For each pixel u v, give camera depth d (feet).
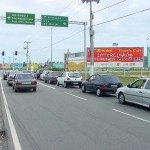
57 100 64.44
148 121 39.34
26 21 132.05
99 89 72.64
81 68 183.83
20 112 47.24
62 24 134.92
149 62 141.79
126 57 153.48
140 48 152.97
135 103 53.78
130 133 32.07
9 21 130.72
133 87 54.49
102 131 33.01
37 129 34.04
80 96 73.15
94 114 45.09
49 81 128.06
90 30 112.57
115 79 73.36
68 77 102.42
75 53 192.54
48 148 26.00
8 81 117.29
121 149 25.68
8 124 37.19
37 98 68.69
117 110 49.39
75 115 44.09
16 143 27.76
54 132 32.45
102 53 153.58
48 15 133.90
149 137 30.25
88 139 29.30
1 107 53.42
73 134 31.48
